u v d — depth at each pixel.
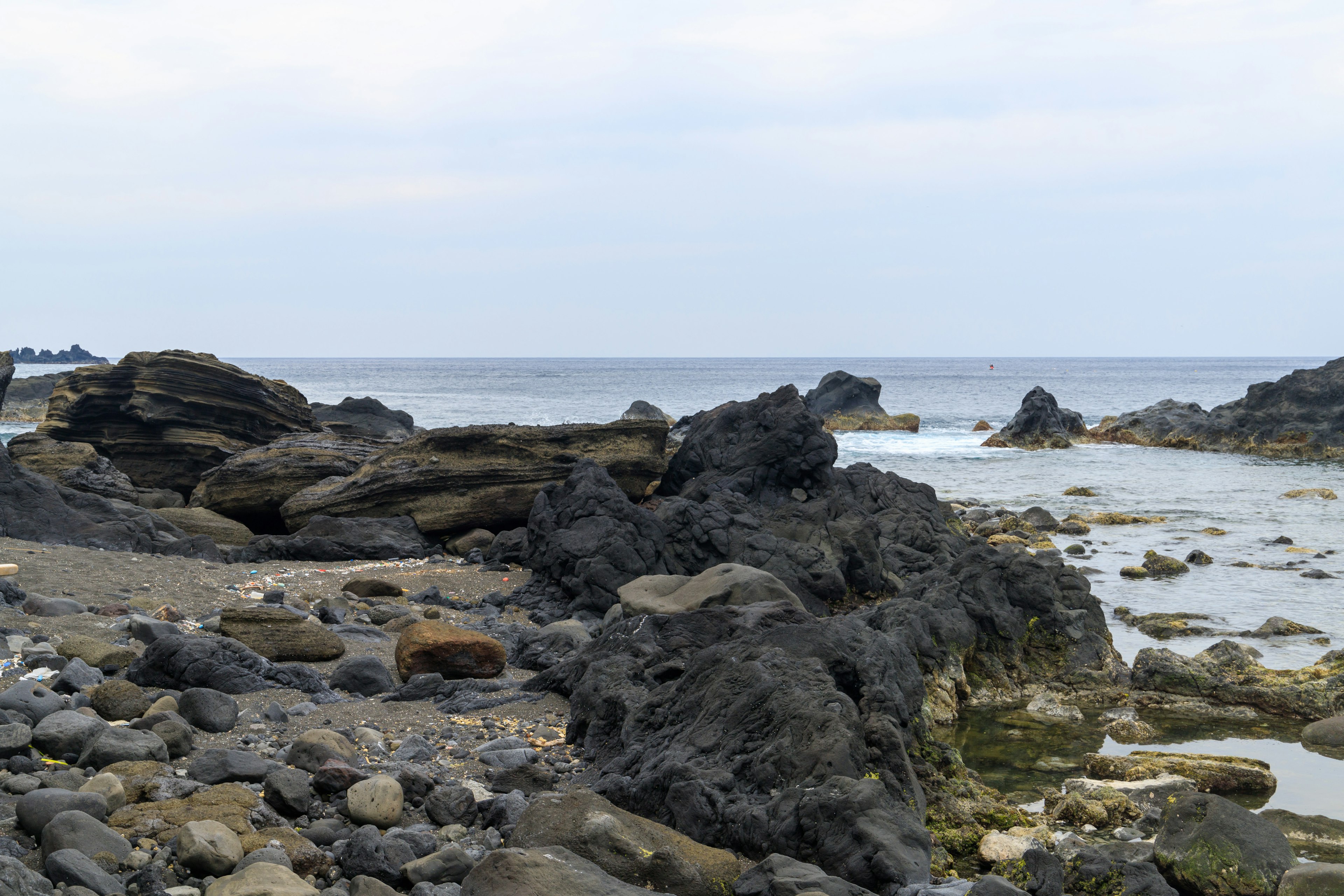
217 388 27.80
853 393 68.06
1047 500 35.16
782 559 17.45
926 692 12.84
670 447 29.81
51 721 7.75
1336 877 6.85
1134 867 7.55
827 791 7.19
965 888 6.44
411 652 11.72
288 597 15.02
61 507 18.19
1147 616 17.84
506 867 6.04
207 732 8.93
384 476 21.75
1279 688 13.15
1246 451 52.03
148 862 6.06
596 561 16.45
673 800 7.73
